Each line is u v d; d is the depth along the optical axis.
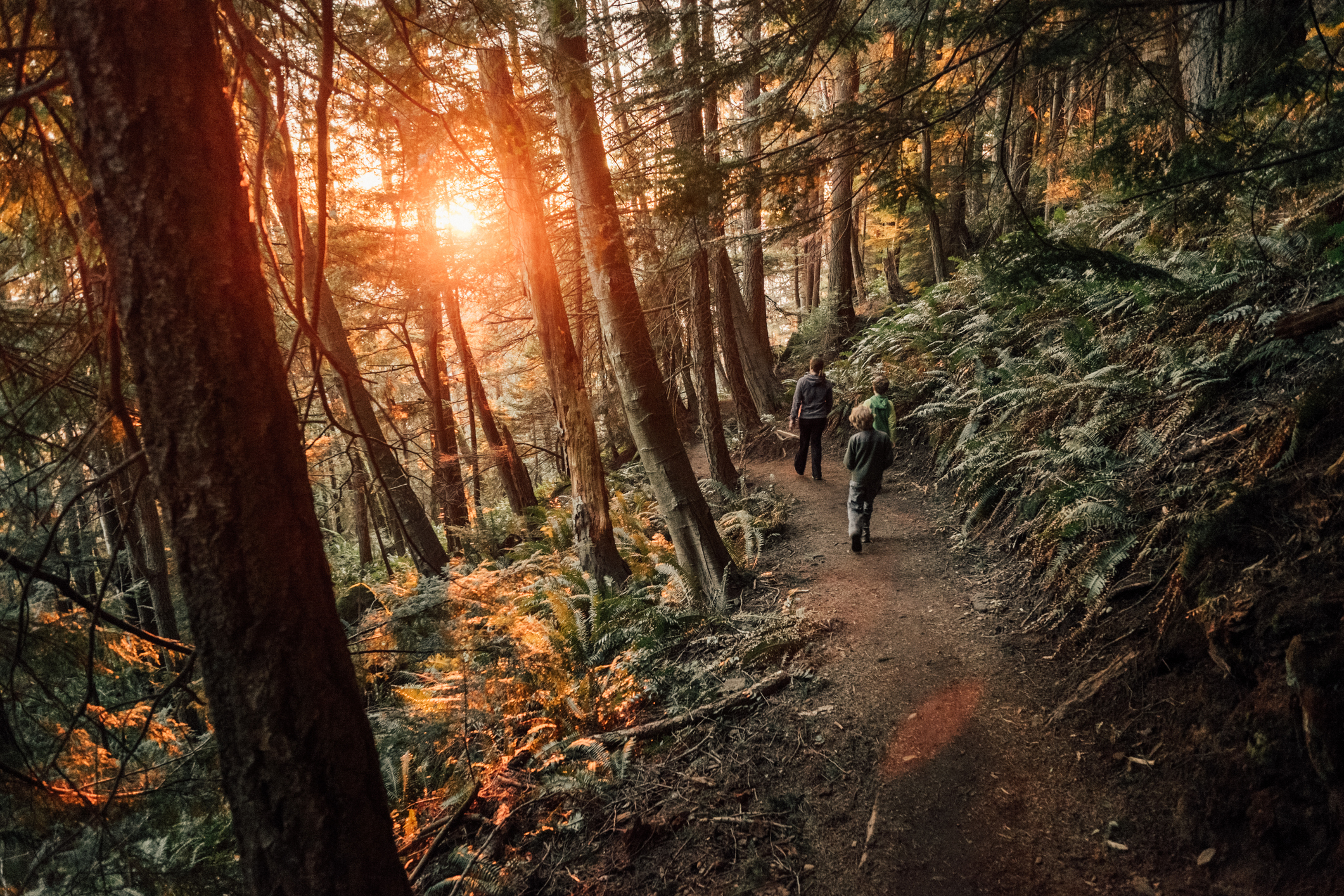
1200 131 3.67
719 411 10.33
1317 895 2.31
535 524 11.80
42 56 2.15
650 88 5.13
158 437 1.72
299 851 1.83
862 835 3.30
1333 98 3.41
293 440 1.86
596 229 6.18
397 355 14.17
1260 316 5.29
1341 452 3.29
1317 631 2.72
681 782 3.95
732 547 7.57
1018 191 12.54
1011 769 3.48
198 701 2.10
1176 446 4.99
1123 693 3.57
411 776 4.84
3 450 2.22
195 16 1.70
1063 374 7.09
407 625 4.73
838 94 11.70
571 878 3.49
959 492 7.29
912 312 12.54
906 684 4.36
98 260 2.03
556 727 4.80
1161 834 2.88
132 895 2.94
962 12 3.69
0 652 2.54
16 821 2.54
